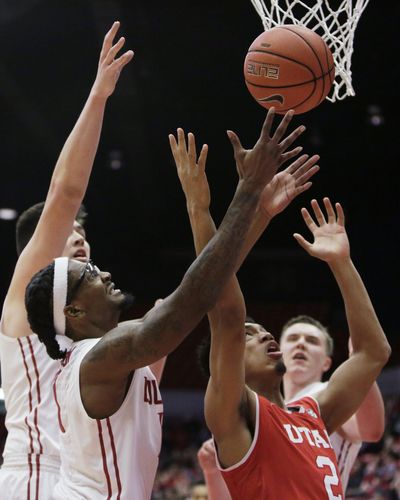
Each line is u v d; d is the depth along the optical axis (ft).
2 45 78.07
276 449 14.64
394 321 105.91
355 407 16.87
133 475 12.89
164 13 72.33
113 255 118.42
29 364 15.62
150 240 118.42
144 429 13.28
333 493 14.78
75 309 13.97
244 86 84.58
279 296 112.78
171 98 87.81
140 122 88.33
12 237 112.88
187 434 88.69
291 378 23.27
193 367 95.25
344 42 19.07
